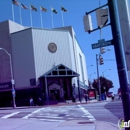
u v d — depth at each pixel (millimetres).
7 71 49031
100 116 17125
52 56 48844
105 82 93188
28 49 47719
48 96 47250
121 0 6289
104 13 7543
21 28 54344
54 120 16688
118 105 25453
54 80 49125
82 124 12766
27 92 47375
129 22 6199
